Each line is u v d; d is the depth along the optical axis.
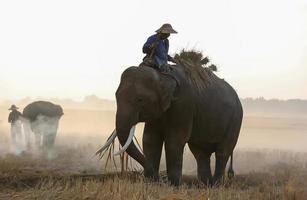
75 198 27.16
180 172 33.97
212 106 36.94
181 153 34.16
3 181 33.34
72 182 31.66
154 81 31.98
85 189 28.47
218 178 39.12
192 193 30.23
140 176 32.50
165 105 32.28
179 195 28.61
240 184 39.66
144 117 32.00
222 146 39.25
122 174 32.34
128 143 30.52
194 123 36.09
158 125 34.41
